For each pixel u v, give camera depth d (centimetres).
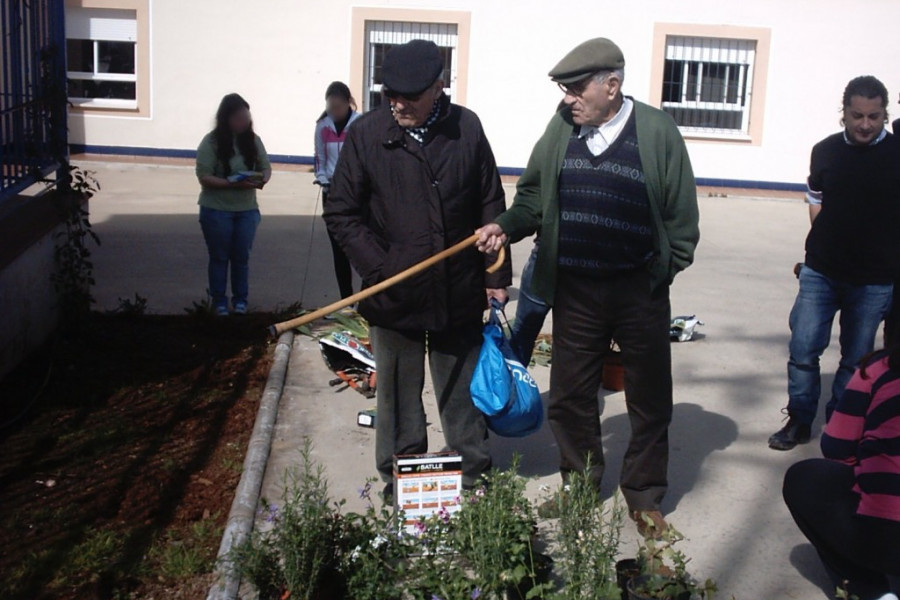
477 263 445
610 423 589
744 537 454
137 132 1798
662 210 421
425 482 429
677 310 885
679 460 539
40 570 409
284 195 1491
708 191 1794
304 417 580
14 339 642
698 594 386
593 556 365
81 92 1808
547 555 404
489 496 396
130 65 1808
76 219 727
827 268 525
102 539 434
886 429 352
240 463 520
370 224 440
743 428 591
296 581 367
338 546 388
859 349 527
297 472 497
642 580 377
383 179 427
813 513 377
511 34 1797
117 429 561
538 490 491
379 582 378
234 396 620
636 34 1808
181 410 595
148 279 920
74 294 723
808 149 1867
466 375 450
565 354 446
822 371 707
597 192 420
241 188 779
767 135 1861
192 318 782
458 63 1805
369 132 429
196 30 1772
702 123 1877
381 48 1817
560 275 439
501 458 529
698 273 1062
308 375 654
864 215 509
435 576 371
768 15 1816
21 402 598
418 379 452
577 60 402
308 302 862
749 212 1596
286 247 1101
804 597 404
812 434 578
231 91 1795
